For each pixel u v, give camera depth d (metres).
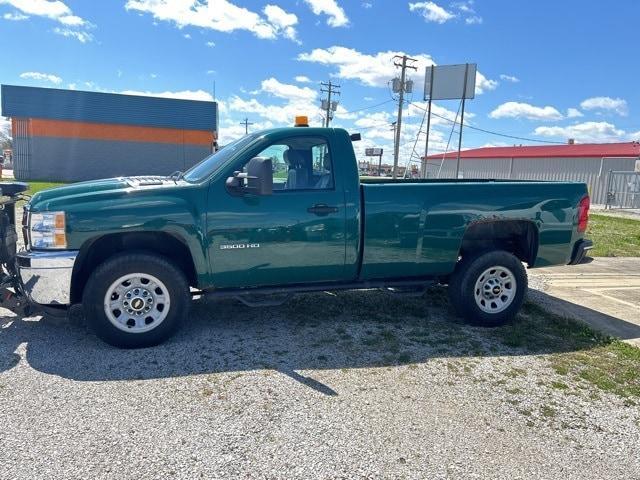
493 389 3.76
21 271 4.13
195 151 39.91
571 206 5.23
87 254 4.38
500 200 5.03
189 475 2.65
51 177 37.16
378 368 4.05
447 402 3.53
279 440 2.99
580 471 2.83
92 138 37.53
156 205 4.21
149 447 2.88
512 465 2.85
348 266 4.78
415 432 3.13
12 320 4.93
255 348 4.38
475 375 3.98
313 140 4.71
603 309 6.06
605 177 35.72
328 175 4.69
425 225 4.87
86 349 4.27
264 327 4.93
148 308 4.34
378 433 3.11
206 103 39.56
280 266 4.58
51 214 4.07
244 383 3.71
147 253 4.30
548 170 40.78
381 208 4.75
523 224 5.33
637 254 10.52
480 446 3.02
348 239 4.70
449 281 5.27
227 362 4.07
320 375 3.88
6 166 48.72
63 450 2.82
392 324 5.12
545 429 3.23
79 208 4.09
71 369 3.87
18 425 3.06
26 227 4.27
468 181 6.38
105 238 4.43
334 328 4.94
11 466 2.66
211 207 4.34
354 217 4.68
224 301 5.77
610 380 3.96
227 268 4.46
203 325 4.95
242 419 3.21
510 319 5.23
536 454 2.96
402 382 3.82
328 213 4.60
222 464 2.75
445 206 4.90
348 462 2.81
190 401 3.42
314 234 4.59
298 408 3.37
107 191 4.24
